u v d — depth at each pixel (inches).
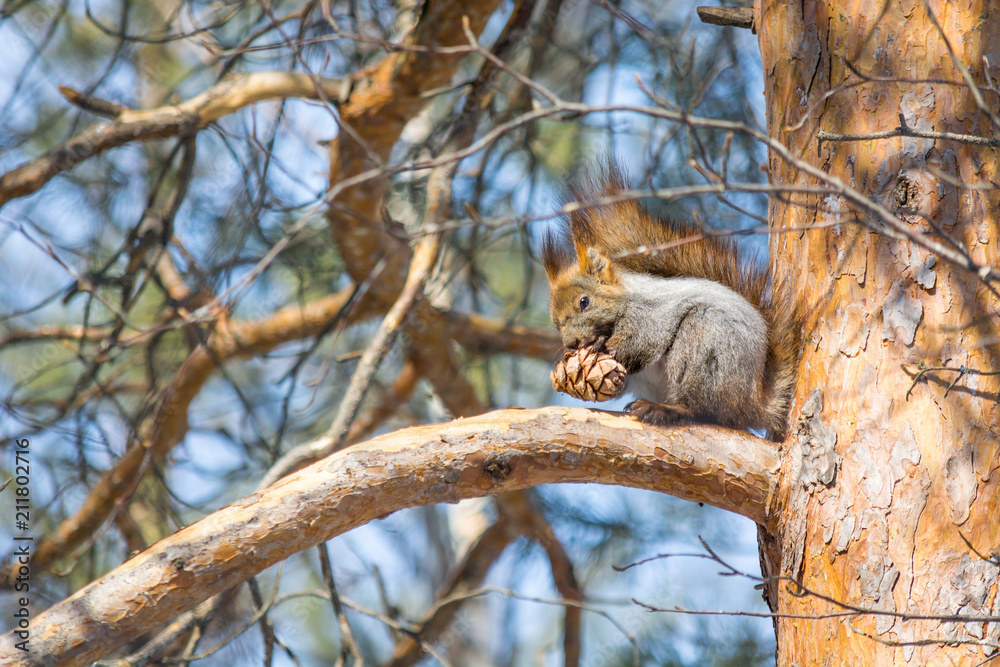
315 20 409.4
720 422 264.2
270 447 428.1
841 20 238.8
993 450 209.0
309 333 488.7
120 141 355.6
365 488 219.5
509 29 377.1
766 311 277.0
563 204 351.3
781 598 229.8
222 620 433.4
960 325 215.8
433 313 448.1
